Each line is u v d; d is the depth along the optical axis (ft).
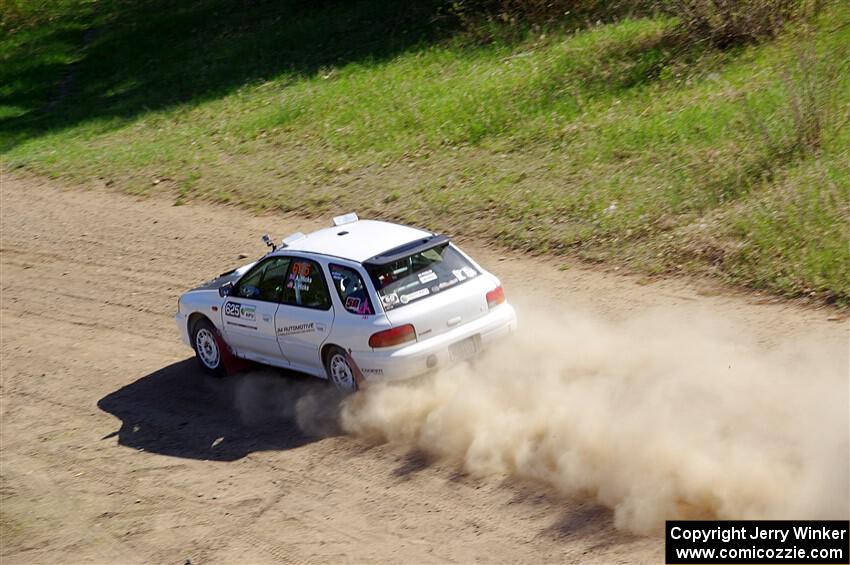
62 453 94.84
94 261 152.05
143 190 181.88
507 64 193.77
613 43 184.34
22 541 80.69
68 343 122.83
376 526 71.56
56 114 257.75
